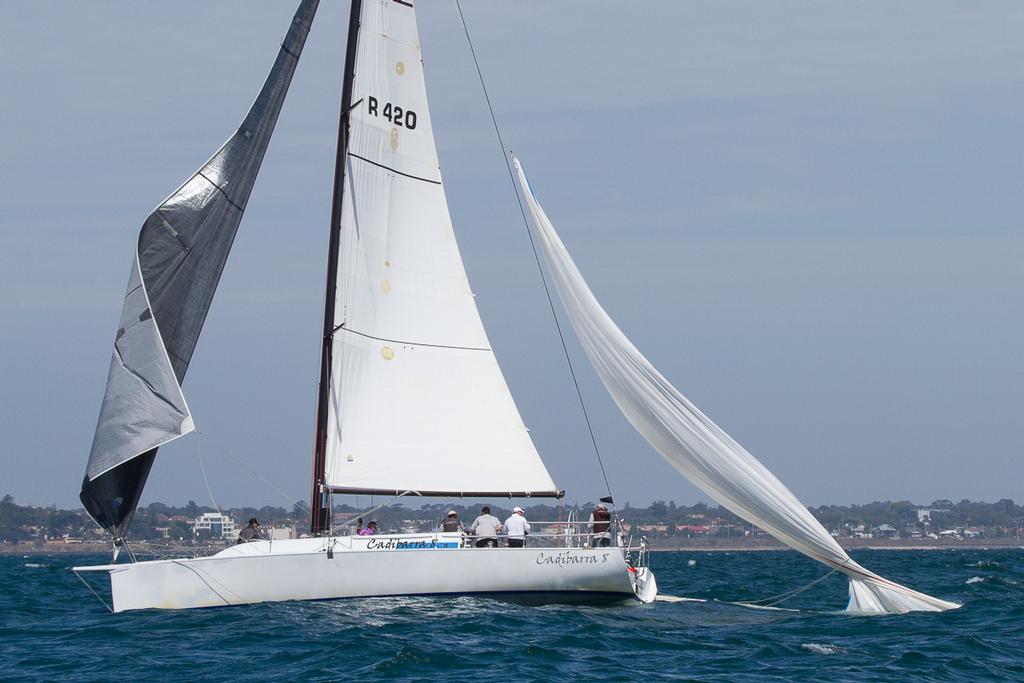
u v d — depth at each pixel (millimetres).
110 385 73250
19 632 72188
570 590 75375
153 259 74812
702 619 75250
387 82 80938
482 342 81875
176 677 53875
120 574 71750
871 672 55938
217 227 76938
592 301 80500
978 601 93875
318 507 77188
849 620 77312
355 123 79438
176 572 70875
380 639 61906
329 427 77500
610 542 78188
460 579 72312
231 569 70500
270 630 64625
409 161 81500
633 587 77875
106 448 72375
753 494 79875
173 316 75188
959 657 60719
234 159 77812
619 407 81688
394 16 81562
